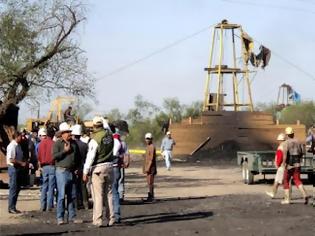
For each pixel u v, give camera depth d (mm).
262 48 57031
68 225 13258
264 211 15320
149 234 11984
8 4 28859
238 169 37500
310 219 13883
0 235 11930
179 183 26438
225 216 14539
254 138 51031
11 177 15203
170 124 51500
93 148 12812
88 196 16156
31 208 16469
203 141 50750
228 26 57344
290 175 16938
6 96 28484
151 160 18312
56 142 13359
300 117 79438
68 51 29922
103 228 12773
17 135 15367
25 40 28719
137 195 20609
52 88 29859
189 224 13312
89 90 30984
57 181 13406
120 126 16750
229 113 51562
